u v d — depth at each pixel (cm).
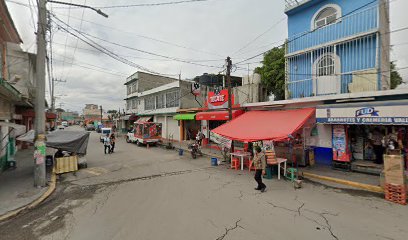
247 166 1313
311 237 498
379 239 487
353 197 761
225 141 1525
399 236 498
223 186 912
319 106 1092
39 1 917
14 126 979
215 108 1953
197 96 2619
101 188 930
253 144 1377
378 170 965
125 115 4378
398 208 658
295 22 1359
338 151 1100
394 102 850
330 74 1162
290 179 994
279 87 1888
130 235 518
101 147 2386
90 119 9069
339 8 1155
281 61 1839
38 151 915
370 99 966
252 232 523
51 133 1338
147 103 3419
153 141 2320
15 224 607
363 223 564
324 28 1211
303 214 625
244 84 1780
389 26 1185
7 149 1270
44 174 930
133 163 1463
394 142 960
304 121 1038
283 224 564
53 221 618
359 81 1059
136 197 799
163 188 900
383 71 1041
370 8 1033
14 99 1135
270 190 852
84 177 1123
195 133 2550
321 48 1211
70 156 1293
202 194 813
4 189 888
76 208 711
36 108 920
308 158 1188
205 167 1309
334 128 1119
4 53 1222
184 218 607
